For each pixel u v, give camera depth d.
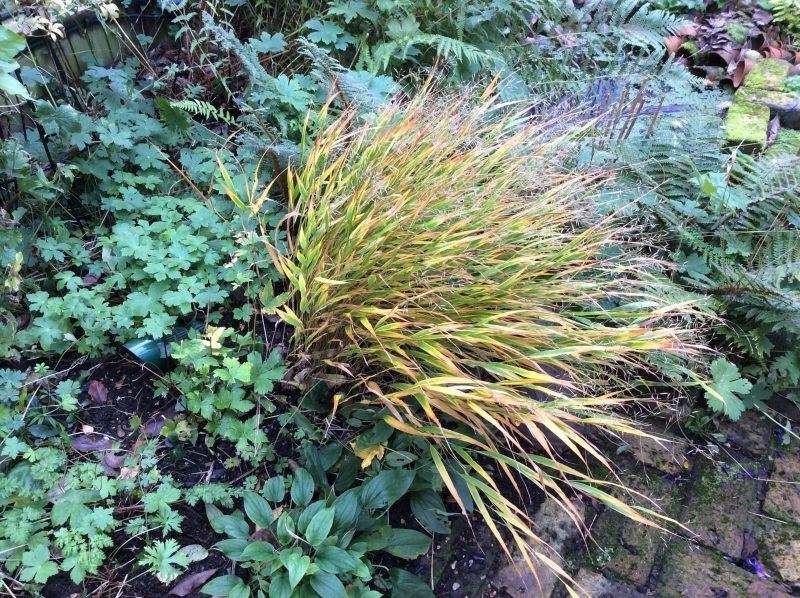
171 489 1.65
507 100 2.61
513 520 1.57
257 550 1.49
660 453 2.14
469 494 1.83
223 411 1.81
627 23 3.19
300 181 1.81
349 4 2.75
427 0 2.80
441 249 1.67
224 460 1.79
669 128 2.61
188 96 2.44
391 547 1.64
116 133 2.11
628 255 2.18
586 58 3.08
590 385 1.88
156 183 2.26
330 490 1.73
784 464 2.15
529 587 1.75
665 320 2.05
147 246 1.98
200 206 2.12
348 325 1.81
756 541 1.93
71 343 1.87
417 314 1.75
